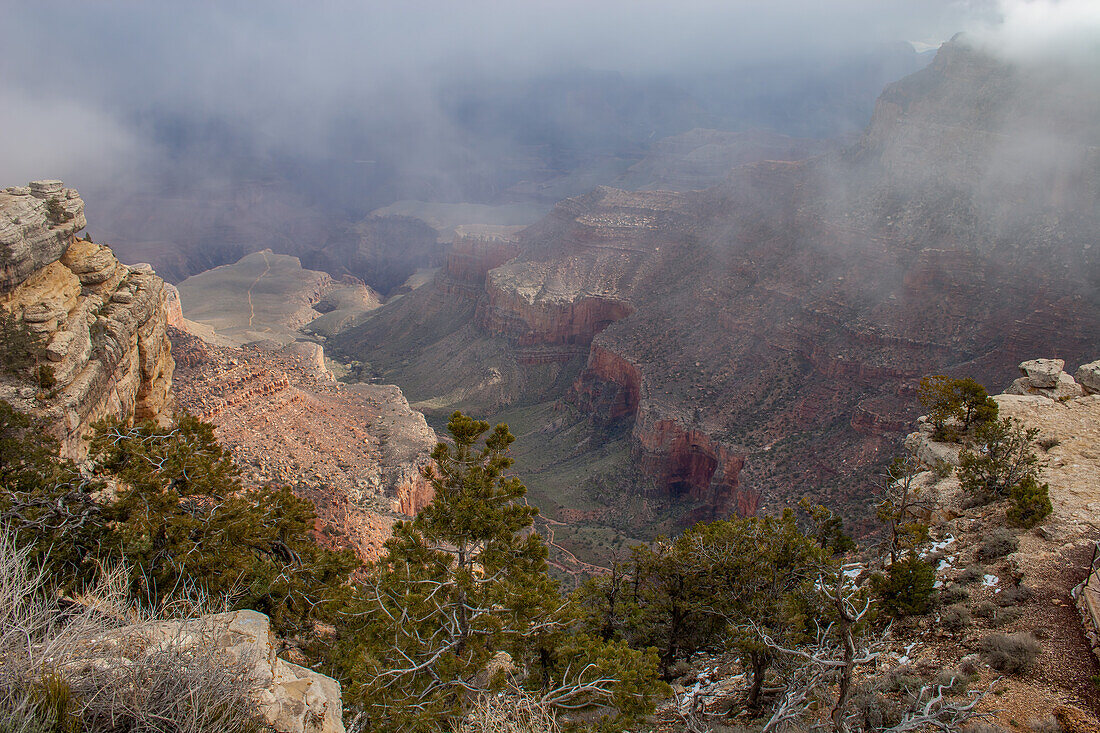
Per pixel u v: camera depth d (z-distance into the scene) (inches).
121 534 847.1
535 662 849.5
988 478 1071.6
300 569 1033.5
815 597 870.4
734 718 832.3
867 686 676.1
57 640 370.3
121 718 364.2
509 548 888.3
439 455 879.1
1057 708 579.2
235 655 426.3
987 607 772.0
